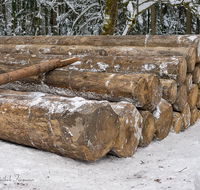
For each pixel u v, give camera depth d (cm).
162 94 404
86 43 549
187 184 211
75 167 273
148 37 493
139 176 262
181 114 471
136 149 369
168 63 402
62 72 408
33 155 282
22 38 650
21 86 444
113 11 892
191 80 489
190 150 348
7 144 312
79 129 244
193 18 1590
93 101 267
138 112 336
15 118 293
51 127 265
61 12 1538
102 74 372
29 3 1630
